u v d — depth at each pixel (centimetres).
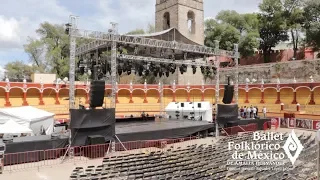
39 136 2461
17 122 2703
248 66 6138
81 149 2411
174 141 3020
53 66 6819
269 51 7025
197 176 1692
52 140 2302
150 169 1794
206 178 1670
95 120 2456
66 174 1942
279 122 4244
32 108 3081
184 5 6794
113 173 1723
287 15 6456
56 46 7212
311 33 5575
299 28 6128
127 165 1859
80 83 5169
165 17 7194
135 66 3447
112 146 2523
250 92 5525
